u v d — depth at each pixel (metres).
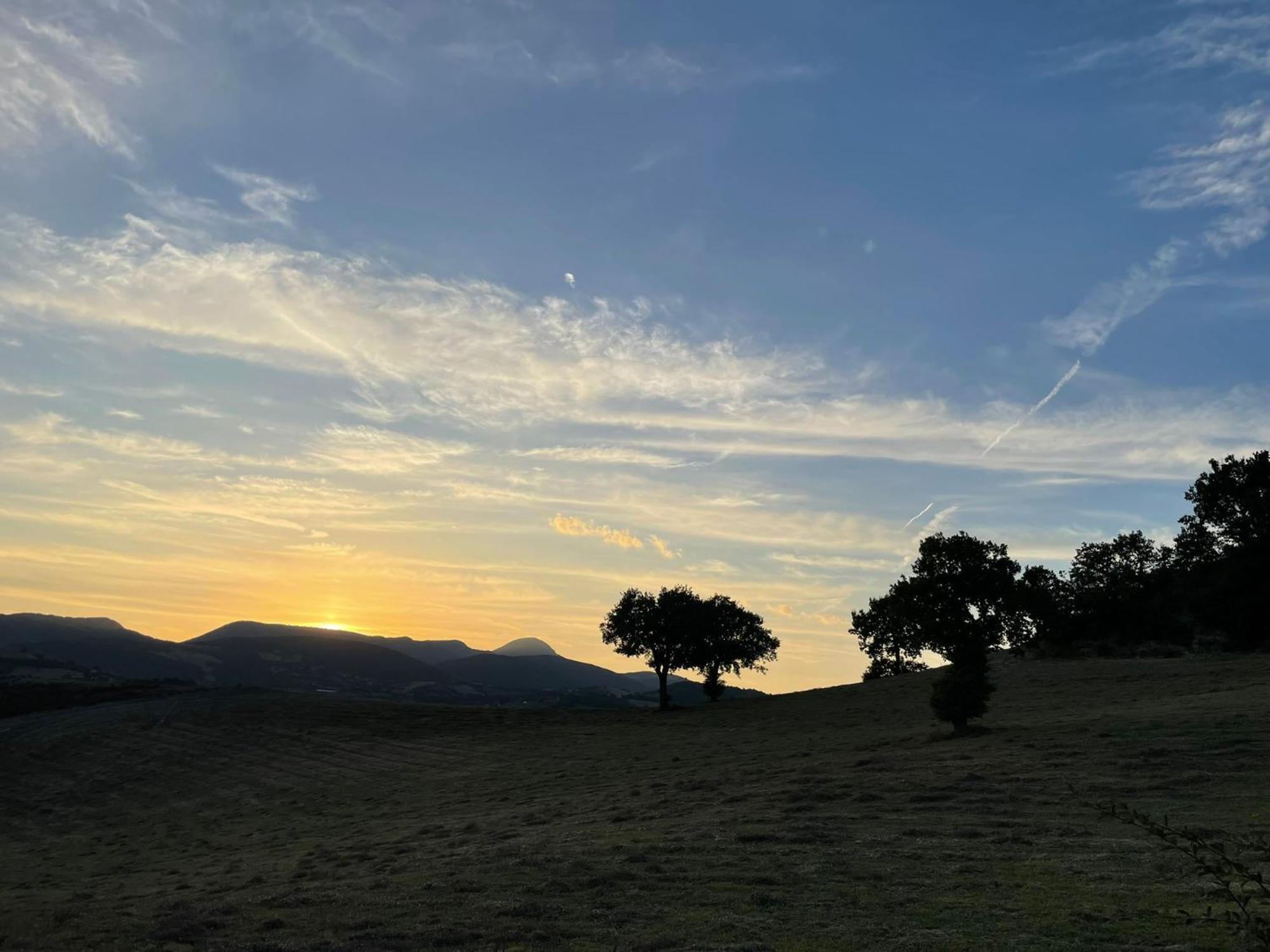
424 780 61.16
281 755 76.88
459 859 25.97
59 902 28.41
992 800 29.45
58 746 86.06
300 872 28.56
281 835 45.06
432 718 93.75
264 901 21.66
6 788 72.69
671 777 45.91
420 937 16.59
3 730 95.62
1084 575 94.38
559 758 65.50
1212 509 95.00
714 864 22.48
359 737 82.94
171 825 55.59
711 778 41.94
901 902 18.17
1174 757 33.84
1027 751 38.47
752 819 28.92
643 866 22.64
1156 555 95.75
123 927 19.61
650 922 17.36
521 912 18.33
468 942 16.14
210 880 30.61
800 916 17.42
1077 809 27.27
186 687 122.44
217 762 75.62
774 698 99.62
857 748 49.84
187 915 20.19
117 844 50.84
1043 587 50.88
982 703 48.75
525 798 45.78
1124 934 15.21
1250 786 28.44
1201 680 64.31
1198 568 94.06
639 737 74.44
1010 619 49.72
